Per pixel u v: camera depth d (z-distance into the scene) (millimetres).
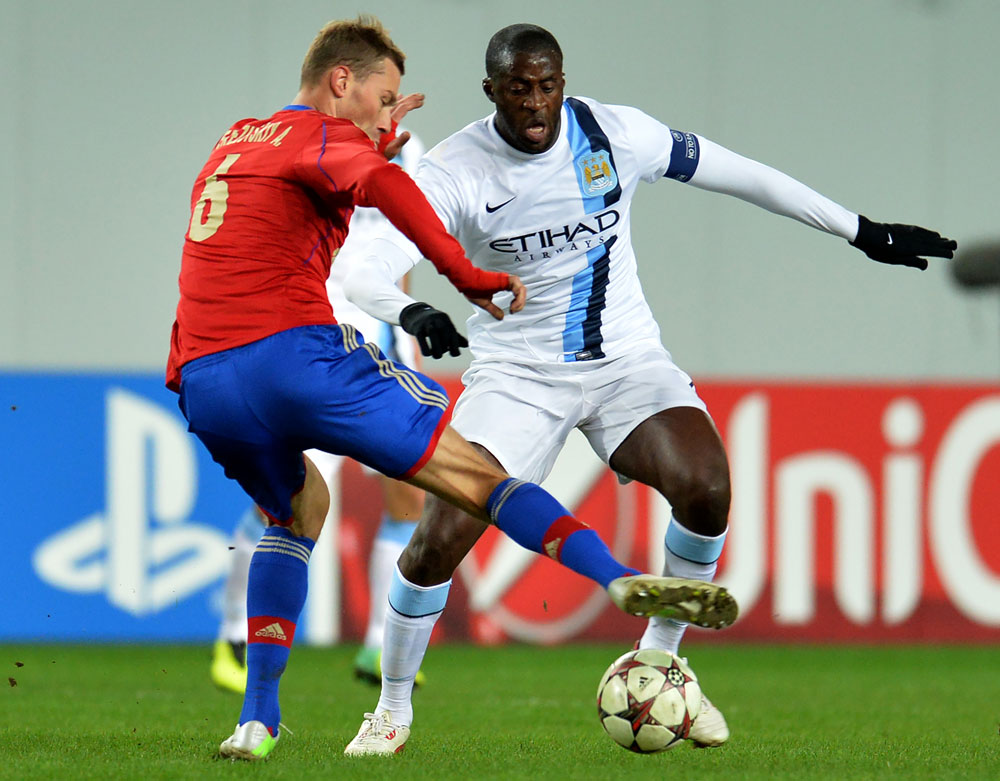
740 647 34812
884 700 23797
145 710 20250
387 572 23188
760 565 35031
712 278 43969
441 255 12312
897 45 45031
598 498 34562
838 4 44938
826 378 44031
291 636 13961
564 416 16641
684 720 13602
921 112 45000
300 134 13109
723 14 44656
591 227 16500
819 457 35250
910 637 35312
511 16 43719
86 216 42094
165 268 42406
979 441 35656
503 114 15828
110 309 42125
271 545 14133
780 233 44188
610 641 34844
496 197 16234
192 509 33438
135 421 33312
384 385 12992
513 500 13031
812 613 35125
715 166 16797
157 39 42531
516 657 32156
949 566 35469
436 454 13039
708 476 15461
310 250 13156
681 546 15891
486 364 16984
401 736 15047
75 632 32844
